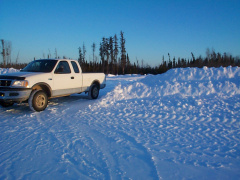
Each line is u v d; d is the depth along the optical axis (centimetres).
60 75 769
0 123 549
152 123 541
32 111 692
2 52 3975
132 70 6088
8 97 629
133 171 304
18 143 410
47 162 331
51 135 455
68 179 282
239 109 624
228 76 904
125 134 459
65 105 795
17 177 287
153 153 363
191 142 414
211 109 641
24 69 789
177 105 691
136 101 770
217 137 440
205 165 323
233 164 327
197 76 925
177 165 322
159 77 978
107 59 6134
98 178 285
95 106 733
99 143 409
